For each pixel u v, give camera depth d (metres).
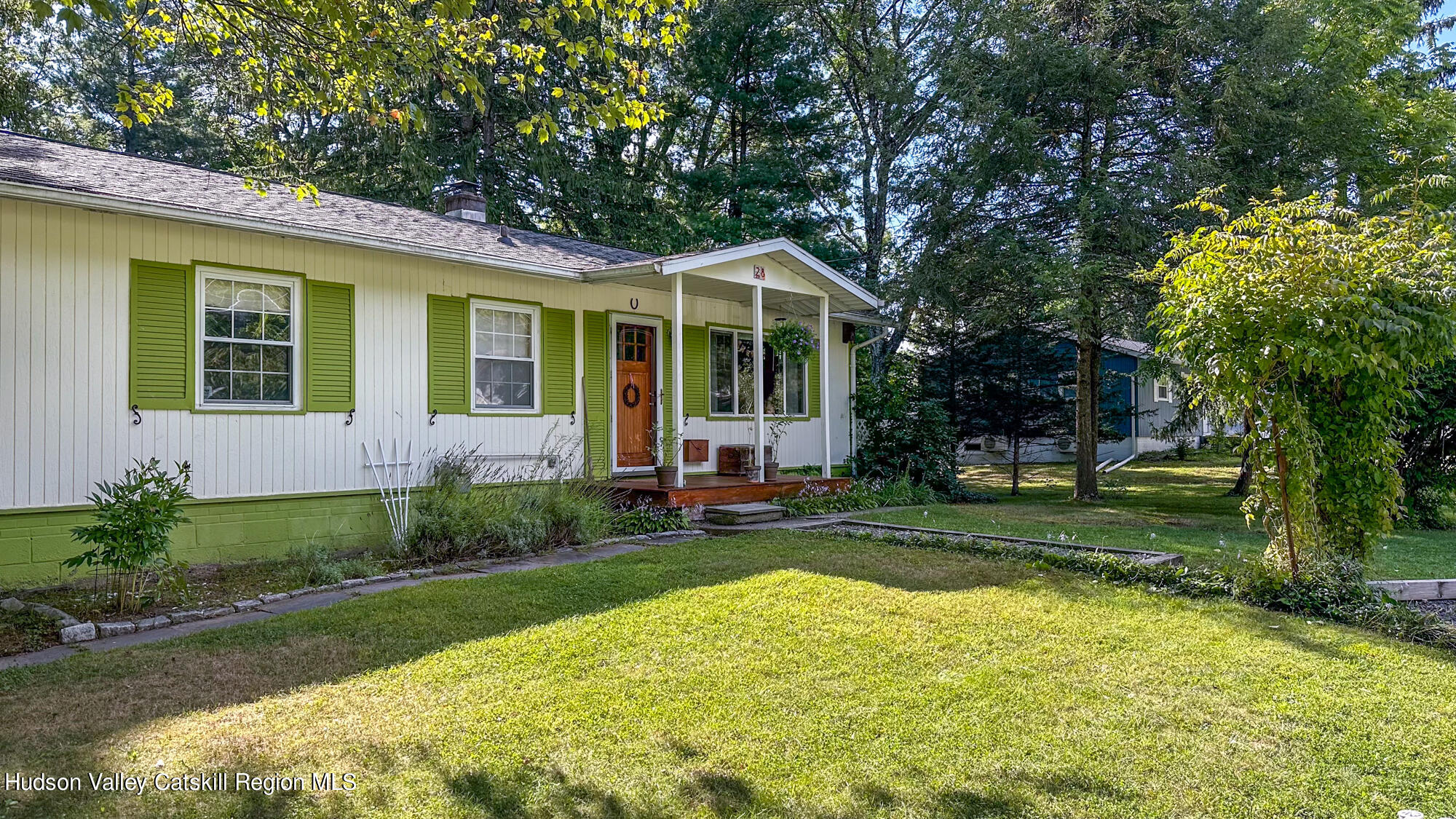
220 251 8.32
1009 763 3.64
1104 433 19.66
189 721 4.04
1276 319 6.24
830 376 16.11
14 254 7.11
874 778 3.51
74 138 23.30
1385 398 6.56
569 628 5.66
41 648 5.38
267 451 8.62
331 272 9.17
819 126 24.00
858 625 5.76
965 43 16.62
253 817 3.17
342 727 3.96
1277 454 6.55
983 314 15.52
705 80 23.06
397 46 6.85
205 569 8.00
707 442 13.51
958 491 16.28
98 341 7.55
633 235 21.80
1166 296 7.12
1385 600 6.14
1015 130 14.16
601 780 3.46
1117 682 4.66
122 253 7.71
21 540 7.10
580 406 11.77
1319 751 3.78
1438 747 3.83
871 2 21.53
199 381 8.18
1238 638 5.54
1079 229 14.22
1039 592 6.80
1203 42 13.59
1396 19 15.72
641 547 9.30
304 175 18.45
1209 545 9.72
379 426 9.56
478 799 3.31
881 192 21.67
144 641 5.53
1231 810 3.27
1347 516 6.76
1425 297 6.14
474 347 10.58
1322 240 6.16
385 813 3.20
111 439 7.59
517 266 10.20
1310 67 14.40
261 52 7.28
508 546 8.87
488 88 19.02
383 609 6.15
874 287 20.28
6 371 7.04
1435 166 14.13
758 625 5.76
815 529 10.43
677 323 11.09
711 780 3.47
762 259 12.41
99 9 5.26
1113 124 14.77
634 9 6.92
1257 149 13.40
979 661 5.02
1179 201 13.20
